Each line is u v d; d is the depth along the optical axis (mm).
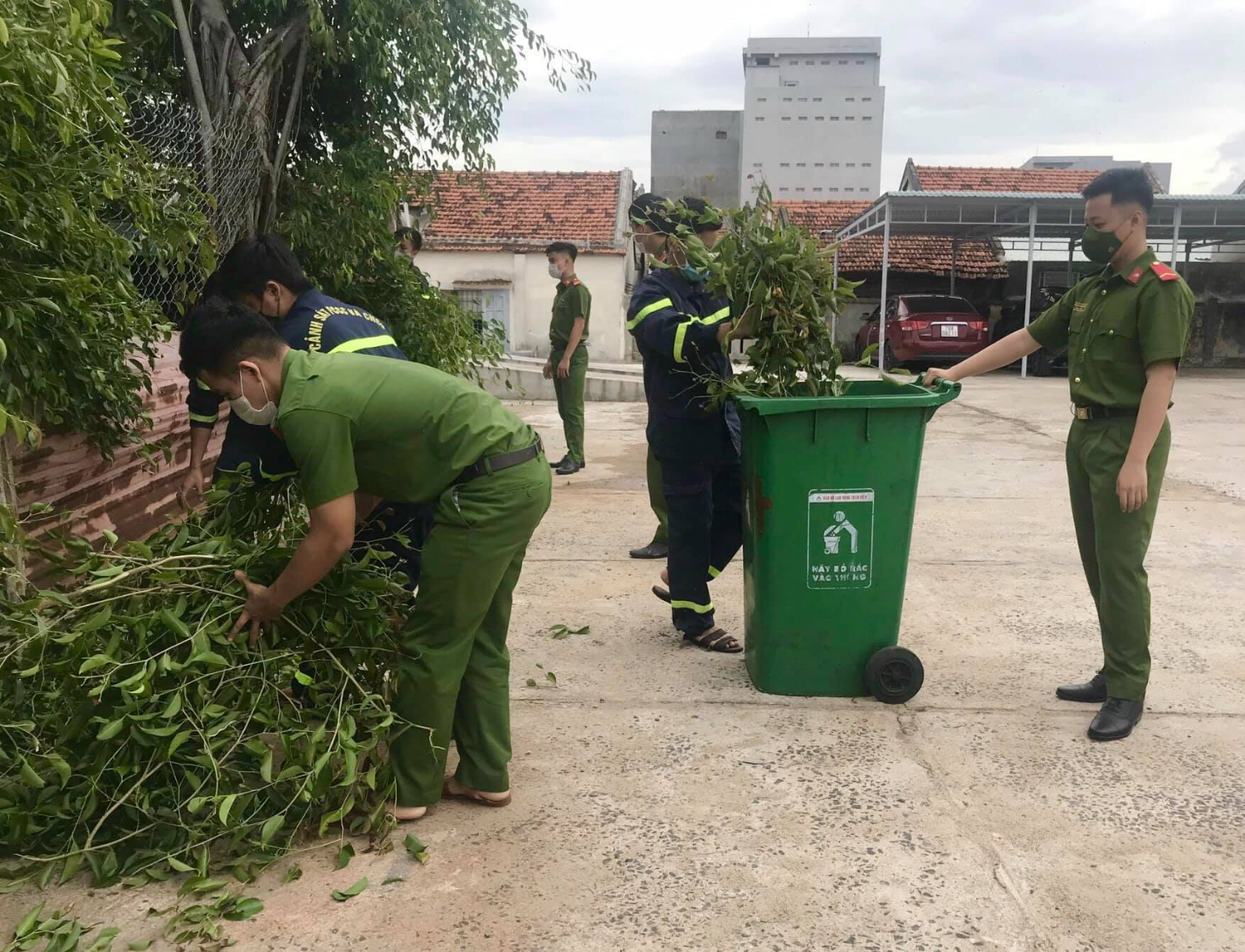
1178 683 3553
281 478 2713
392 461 2365
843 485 3268
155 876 2254
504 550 2439
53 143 2436
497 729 2650
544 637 4039
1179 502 6547
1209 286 21625
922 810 2670
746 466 3453
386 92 6168
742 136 69250
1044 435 9680
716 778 2852
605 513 6379
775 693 3451
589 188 24750
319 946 2084
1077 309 3197
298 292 3051
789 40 72062
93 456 3727
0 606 2289
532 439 2527
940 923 2184
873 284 23344
